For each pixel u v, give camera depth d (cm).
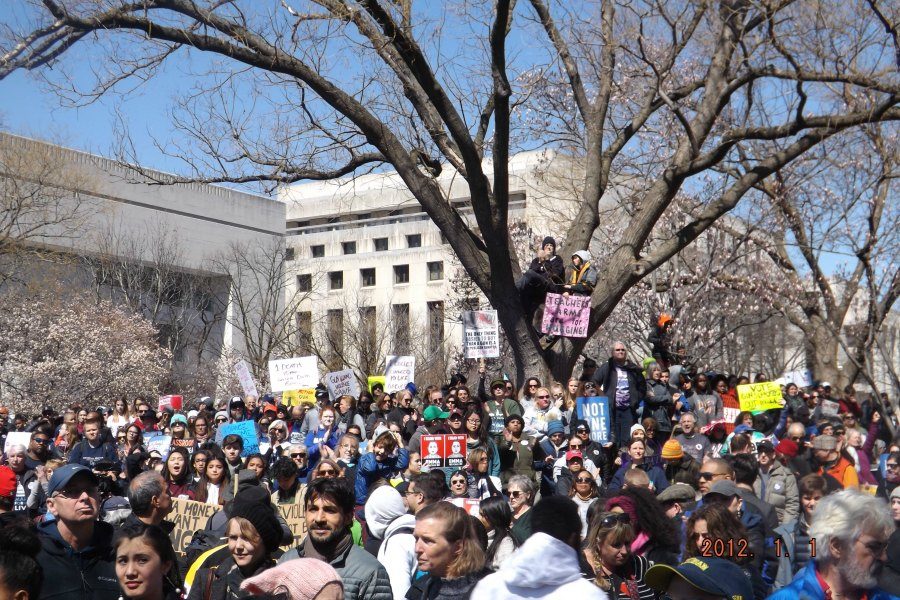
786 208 2694
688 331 3050
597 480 1162
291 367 1892
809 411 1805
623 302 3300
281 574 428
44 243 4444
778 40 1468
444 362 5578
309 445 1543
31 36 1307
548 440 1286
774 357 5200
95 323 4553
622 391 1441
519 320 1552
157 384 4931
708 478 811
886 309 2089
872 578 398
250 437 1445
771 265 3566
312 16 1330
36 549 456
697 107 1759
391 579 652
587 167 1648
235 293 5947
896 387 1977
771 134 1516
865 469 1332
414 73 1409
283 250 6631
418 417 1652
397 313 6962
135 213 6206
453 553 515
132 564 484
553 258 1559
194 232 6638
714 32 1627
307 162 1580
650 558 598
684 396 1616
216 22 1365
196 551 718
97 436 1428
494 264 1533
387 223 8200
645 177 2495
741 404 1648
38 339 4350
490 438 1219
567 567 396
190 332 5941
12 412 4184
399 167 1534
